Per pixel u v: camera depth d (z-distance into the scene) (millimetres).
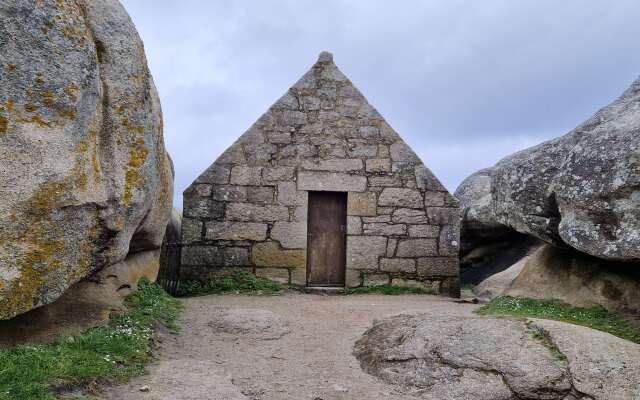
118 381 3836
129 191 4391
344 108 9453
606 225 5008
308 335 5703
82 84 3762
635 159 4676
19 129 3377
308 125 9328
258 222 9008
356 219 9219
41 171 3461
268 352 5105
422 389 4223
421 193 9375
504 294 6770
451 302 8164
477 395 4008
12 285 3354
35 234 3480
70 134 3676
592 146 5168
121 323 4848
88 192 3855
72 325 4379
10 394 3086
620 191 4777
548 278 6418
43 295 3605
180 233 9703
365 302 7828
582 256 6180
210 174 9000
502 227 11766
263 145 9180
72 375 3553
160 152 5504
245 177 9070
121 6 4555
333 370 4715
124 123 4371
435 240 9305
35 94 3469
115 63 4309
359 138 9398
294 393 4164
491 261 12648
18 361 3477
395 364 4637
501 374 4137
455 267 9258
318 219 9281
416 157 9453
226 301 7625
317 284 9180
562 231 5492
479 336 4668
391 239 9242
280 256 8992
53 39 3594
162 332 5246
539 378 4008
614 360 4078
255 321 5891
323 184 9203
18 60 3404
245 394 4059
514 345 4430
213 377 4188
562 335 4414
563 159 5863
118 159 4324
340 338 5605
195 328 5641
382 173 9352
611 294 5621
